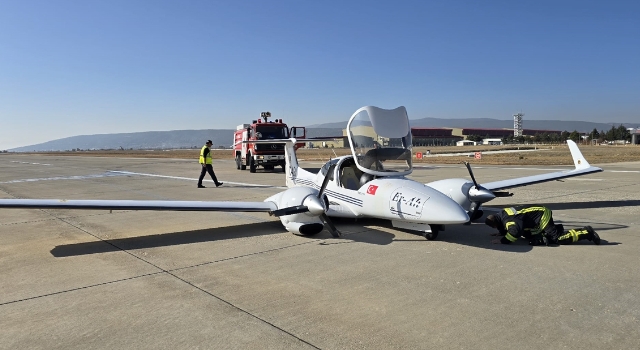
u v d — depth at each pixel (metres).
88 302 4.88
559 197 12.56
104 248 7.45
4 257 6.89
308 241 7.71
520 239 7.52
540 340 3.79
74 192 16.62
